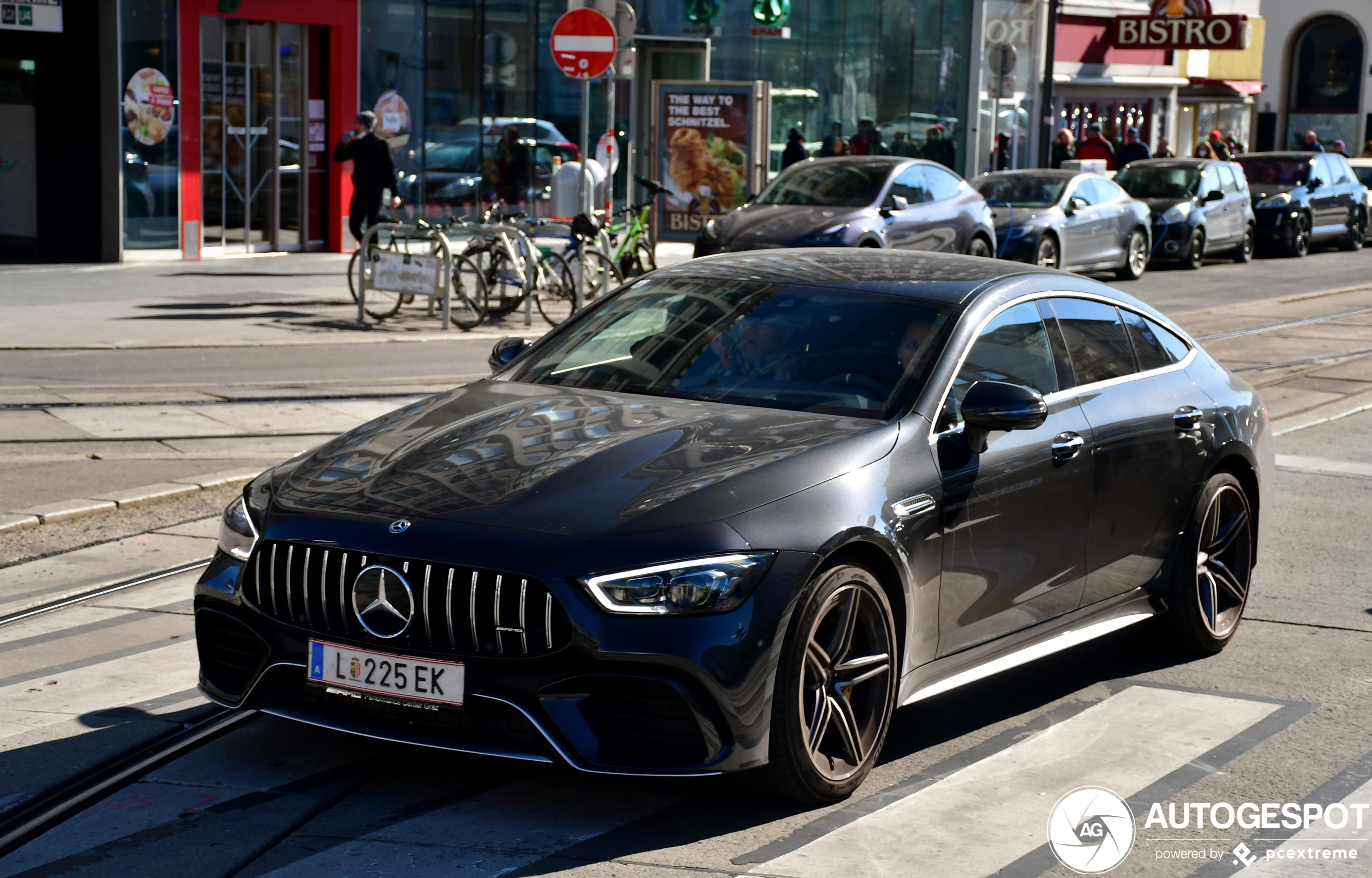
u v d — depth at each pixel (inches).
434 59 922.7
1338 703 218.2
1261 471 252.2
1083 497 211.9
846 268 225.3
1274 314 725.9
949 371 197.6
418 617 163.5
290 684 173.3
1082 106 1464.1
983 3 1290.6
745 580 162.4
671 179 882.8
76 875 153.3
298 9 832.9
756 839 165.6
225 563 178.5
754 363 203.5
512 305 618.5
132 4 764.0
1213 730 205.9
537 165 995.3
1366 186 1275.8
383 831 165.0
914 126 1277.1
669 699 161.8
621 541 161.5
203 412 410.6
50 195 768.3
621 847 162.2
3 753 185.5
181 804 171.2
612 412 192.5
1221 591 245.0
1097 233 880.3
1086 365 222.4
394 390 453.7
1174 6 1443.2
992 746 197.8
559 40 627.8
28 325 553.9
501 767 183.8
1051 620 212.2
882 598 177.8
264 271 763.4
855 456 179.9
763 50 1175.0
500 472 174.9
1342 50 2065.7
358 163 695.7
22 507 305.0
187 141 797.2
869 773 186.5
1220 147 1306.6
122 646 228.7
